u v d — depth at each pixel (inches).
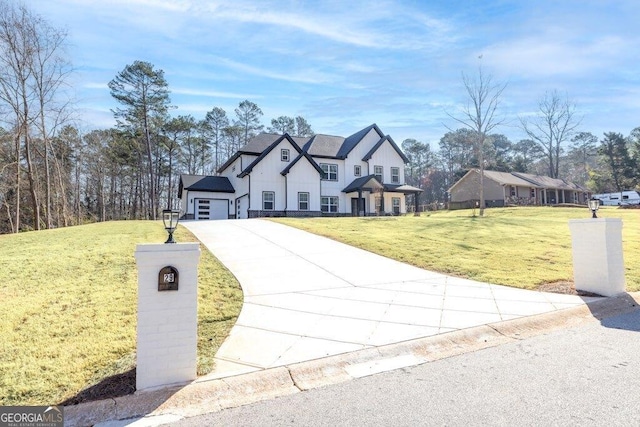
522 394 113.1
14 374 126.3
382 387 121.6
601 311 209.2
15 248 365.1
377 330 175.0
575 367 132.5
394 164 1178.6
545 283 270.5
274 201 984.3
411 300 229.6
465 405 107.5
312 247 416.2
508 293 246.4
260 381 126.0
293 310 208.5
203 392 118.3
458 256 371.2
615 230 244.4
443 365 139.0
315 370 134.9
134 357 142.8
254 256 362.9
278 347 154.4
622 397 109.5
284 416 105.0
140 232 501.7
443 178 2773.1
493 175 1683.1
